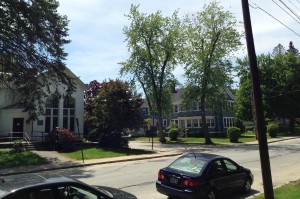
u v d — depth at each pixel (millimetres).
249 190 12641
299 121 86625
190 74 46500
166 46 47000
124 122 33000
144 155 27938
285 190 11859
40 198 5711
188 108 48281
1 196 5340
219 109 46406
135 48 47531
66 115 39375
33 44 25531
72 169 21281
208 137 44781
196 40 46438
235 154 27828
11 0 23938
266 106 65312
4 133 36125
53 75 27594
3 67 26156
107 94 33156
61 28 26828
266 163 9969
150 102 51969
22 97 27359
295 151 29703
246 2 10328
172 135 51625
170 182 10688
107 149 31766
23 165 22828
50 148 31391
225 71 45750
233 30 45531
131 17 47281
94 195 6457
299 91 64312
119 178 16312
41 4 25719
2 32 24094
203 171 10539
